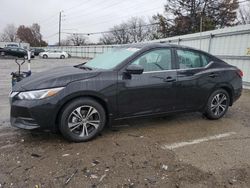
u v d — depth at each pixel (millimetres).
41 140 4312
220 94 5691
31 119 3934
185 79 5051
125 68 4488
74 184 3100
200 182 3217
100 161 3646
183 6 45062
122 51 4988
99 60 5160
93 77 4223
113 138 4484
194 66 5312
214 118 5691
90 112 4281
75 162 3598
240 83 6016
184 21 44125
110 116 4434
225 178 3320
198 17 43406
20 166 3465
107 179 3221
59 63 27766
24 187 3018
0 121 5312
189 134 4801
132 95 4512
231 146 4309
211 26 40062
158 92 4754
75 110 4137
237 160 3812
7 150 3924
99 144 4215
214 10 43750
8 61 27406
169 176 3326
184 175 3359
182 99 5090
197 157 3869
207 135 4777
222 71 5637
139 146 4184
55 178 3207
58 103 3965
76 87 4066
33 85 4023
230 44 10914
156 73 4730
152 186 3107
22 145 4113
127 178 3254
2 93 8547
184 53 5195
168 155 3900
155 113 4844
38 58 41312
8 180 3145
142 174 3352
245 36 10164
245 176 3381
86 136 4277
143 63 4668
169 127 5152
